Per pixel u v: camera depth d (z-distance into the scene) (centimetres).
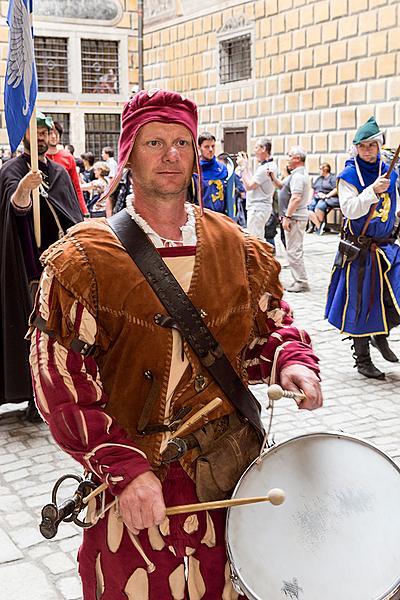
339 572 164
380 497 172
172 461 171
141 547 169
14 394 428
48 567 296
